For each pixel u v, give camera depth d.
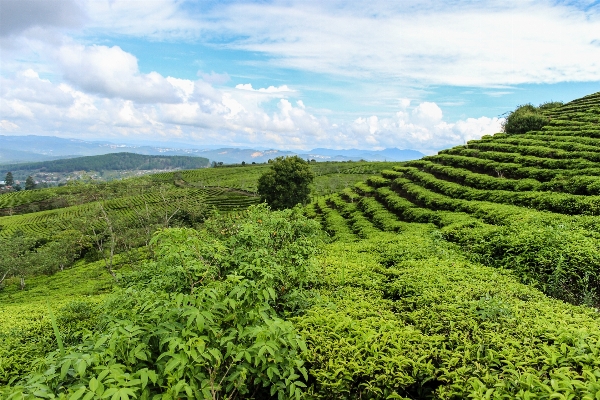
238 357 3.87
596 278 8.26
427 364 4.75
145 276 9.06
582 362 4.38
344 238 22.23
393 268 9.16
